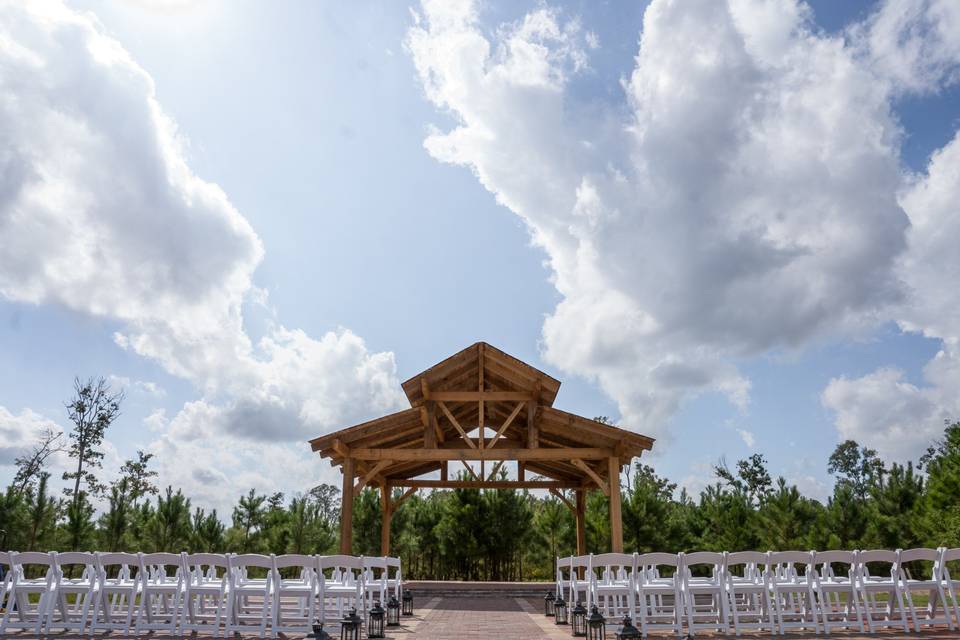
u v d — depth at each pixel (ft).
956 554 26.32
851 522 64.69
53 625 24.31
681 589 25.40
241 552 69.97
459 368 50.72
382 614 25.80
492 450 48.01
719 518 68.49
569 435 50.24
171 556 25.09
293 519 69.21
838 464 185.68
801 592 28.48
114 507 65.67
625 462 52.95
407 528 75.36
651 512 65.82
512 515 73.87
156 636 24.53
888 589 26.12
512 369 49.70
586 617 23.99
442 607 41.68
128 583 27.07
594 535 64.18
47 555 24.67
